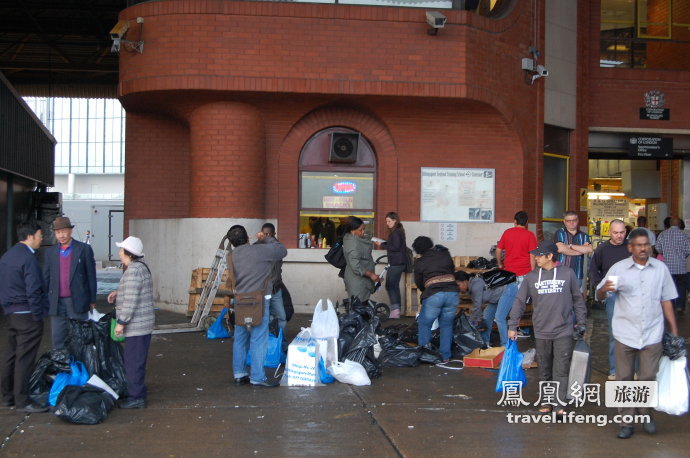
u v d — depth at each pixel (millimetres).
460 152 14406
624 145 17828
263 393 7965
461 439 6375
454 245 14328
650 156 17672
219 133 13414
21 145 17656
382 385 8430
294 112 13859
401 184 14227
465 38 13406
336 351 8648
